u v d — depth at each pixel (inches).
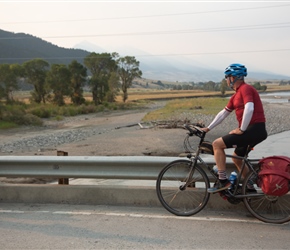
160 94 5698.8
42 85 2652.6
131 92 6737.2
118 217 188.4
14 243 156.9
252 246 150.3
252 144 175.8
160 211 197.5
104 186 214.7
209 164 194.4
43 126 1507.1
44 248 151.3
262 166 171.0
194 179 191.8
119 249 149.6
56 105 2475.4
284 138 759.1
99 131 1109.1
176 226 174.1
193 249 148.4
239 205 195.5
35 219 187.8
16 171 217.2
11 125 1428.4
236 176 180.4
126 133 884.0
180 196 199.2
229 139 174.1
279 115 1424.7
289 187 164.4
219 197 197.8
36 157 214.5
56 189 217.5
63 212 198.5
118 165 204.5
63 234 166.4
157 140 711.1
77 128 1331.2
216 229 169.6
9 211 201.9
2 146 829.2
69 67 2753.4
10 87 2219.5
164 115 1513.3
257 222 178.1
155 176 201.5
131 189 209.3
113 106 2822.3
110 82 3284.9
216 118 185.8
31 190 220.1
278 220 173.9
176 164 191.3
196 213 191.2
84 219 186.4
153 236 162.2
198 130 187.0
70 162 208.7
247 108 167.5
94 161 205.8
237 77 177.5
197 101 2432.3
